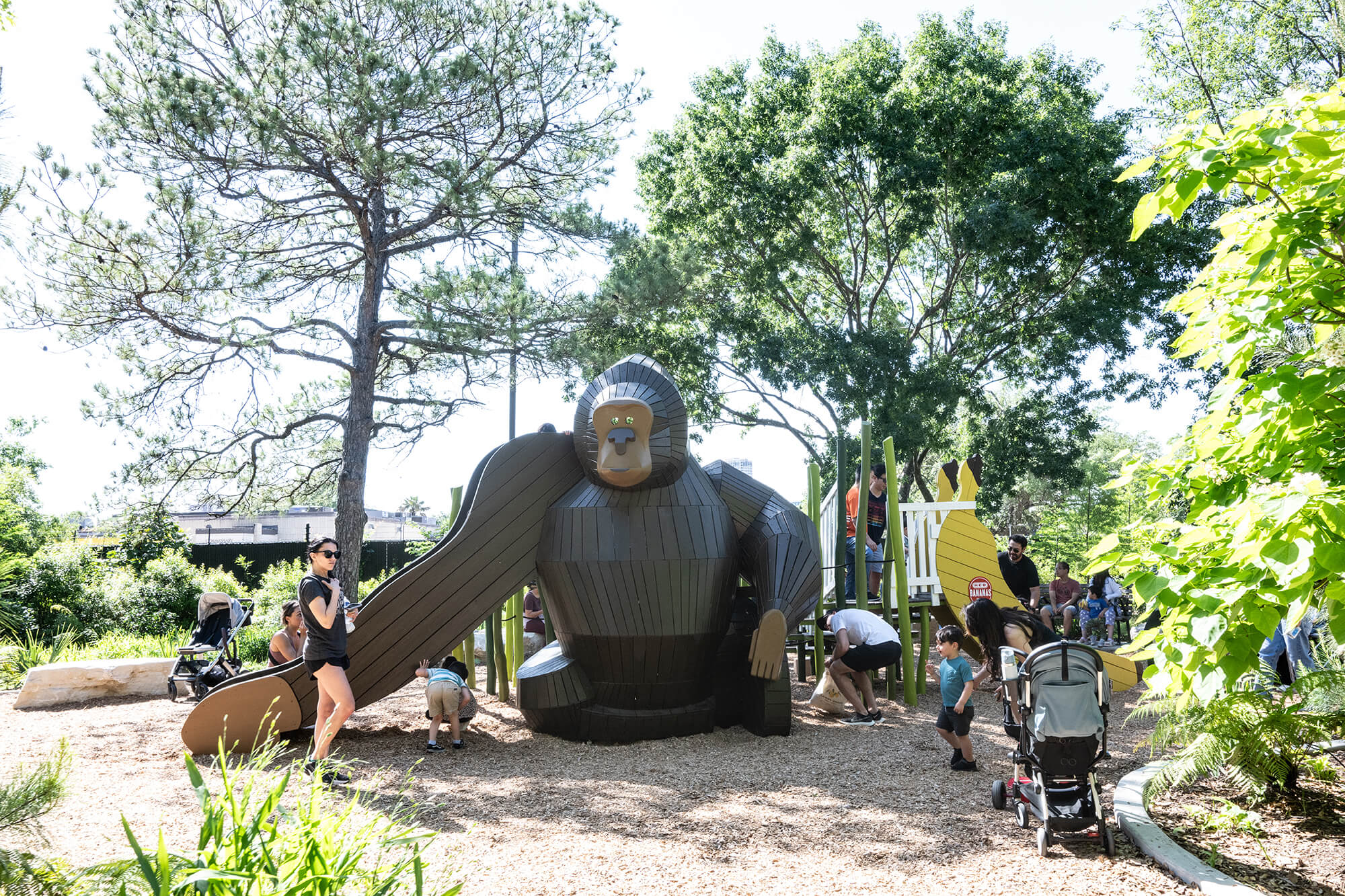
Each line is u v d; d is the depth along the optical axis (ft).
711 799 20.58
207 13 52.70
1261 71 80.69
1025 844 17.15
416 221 61.87
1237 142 12.10
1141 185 78.07
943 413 76.23
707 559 26.71
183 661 37.99
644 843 17.34
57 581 59.06
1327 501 10.41
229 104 49.78
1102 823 16.44
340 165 54.75
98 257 49.57
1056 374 82.64
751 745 26.55
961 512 36.86
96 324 52.24
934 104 75.36
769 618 26.53
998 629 23.29
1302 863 15.65
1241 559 11.09
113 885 9.89
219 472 63.26
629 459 26.45
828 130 73.77
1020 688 17.89
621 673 26.84
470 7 54.60
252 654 52.16
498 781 22.41
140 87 50.85
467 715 27.02
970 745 23.22
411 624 27.09
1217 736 18.54
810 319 89.97
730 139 80.94
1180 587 11.82
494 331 53.67
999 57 81.61
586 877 15.46
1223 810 18.02
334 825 12.16
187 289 51.03
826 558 42.22
